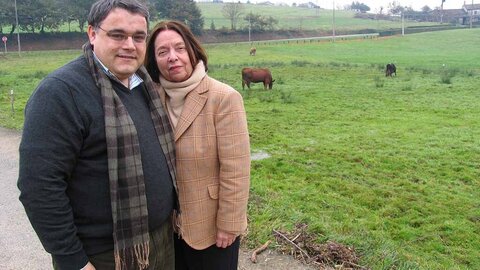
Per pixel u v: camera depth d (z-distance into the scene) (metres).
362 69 30.38
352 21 112.12
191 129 2.29
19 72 27.92
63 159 1.79
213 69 29.36
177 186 2.30
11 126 10.21
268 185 7.21
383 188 7.23
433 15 126.50
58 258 1.84
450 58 42.16
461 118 13.23
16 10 50.62
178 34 2.30
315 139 10.62
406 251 4.88
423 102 16.16
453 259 4.93
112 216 1.91
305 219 4.44
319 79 24.27
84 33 59.78
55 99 1.78
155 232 2.19
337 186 7.30
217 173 2.38
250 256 3.63
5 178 6.25
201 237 2.39
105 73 1.95
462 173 8.05
